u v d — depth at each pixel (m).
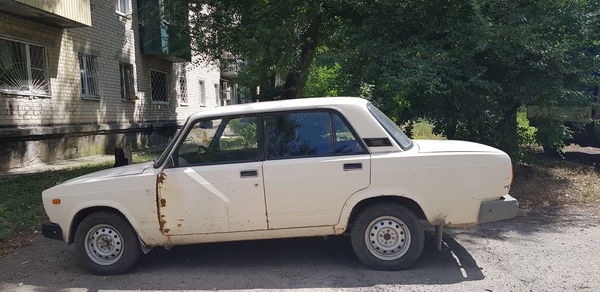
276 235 4.14
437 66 6.50
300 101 4.35
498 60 7.07
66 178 9.13
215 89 24.88
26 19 10.66
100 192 4.18
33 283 4.16
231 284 3.94
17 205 6.98
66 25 11.61
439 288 3.69
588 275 3.89
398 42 7.22
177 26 10.22
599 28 7.27
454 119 7.22
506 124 7.57
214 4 9.77
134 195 4.13
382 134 4.08
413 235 4.00
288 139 4.15
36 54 11.20
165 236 4.16
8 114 10.10
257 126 4.19
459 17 7.07
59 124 11.81
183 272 4.28
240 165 4.08
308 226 4.09
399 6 7.26
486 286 3.71
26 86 10.73
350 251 4.65
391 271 4.07
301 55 9.45
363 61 7.33
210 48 10.54
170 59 18.02
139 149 15.77
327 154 4.07
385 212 4.00
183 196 4.08
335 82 7.92
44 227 4.33
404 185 3.97
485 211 4.01
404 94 6.99
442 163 3.98
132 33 15.72
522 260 4.29
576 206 6.24
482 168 4.00
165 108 18.39
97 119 13.55
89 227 4.25
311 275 4.06
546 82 6.94
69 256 4.93
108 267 4.25
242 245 5.00
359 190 3.99
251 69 10.17
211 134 4.22
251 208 4.05
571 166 9.01
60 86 11.90
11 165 10.31
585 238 4.89
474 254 4.47
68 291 3.94
